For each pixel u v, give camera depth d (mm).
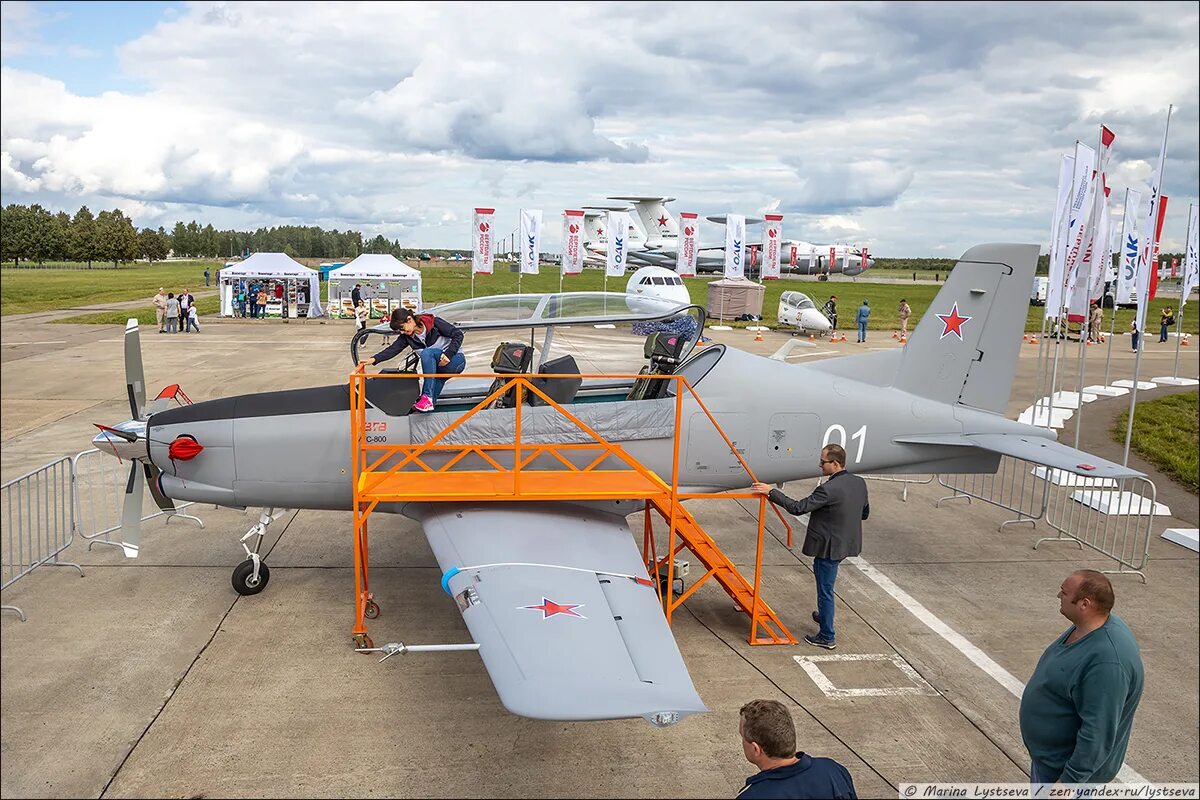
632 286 28422
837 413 6680
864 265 67688
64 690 4785
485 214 27234
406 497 5191
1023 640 5867
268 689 4859
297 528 7836
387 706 4711
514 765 4191
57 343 21422
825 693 5047
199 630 5621
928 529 8391
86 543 7223
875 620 6156
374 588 6426
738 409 6414
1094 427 13758
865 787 4094
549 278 64500
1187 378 20156
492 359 6031
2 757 4121
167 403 13297
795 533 8195
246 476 5898
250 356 19109
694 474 6406
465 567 4688
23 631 5551
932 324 7027
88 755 4156
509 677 3629
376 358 5758
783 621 6102
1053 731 3098
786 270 65688
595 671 3736
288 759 4172
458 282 57375
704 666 5352
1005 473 10805
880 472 7027
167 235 176250
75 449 10383
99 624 5680
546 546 5055
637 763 4242
